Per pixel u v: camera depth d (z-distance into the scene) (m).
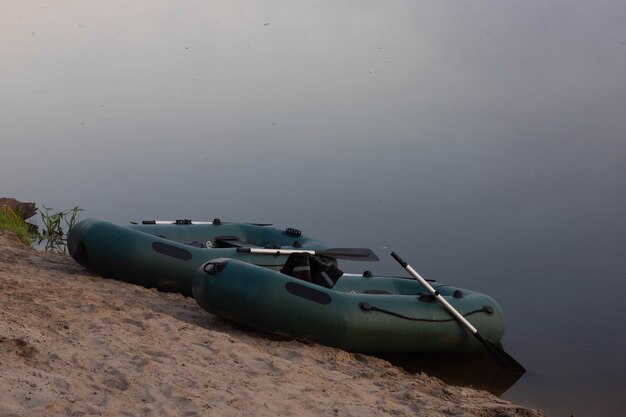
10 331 4.48
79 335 4.95
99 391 3.88
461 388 6.11
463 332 7.21
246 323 6.60
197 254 8.03
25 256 8.81
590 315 9.88
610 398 6.84
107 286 7.61
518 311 10.05
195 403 4.01
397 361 7.18
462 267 12.08
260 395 4.48
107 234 7.87
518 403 6.54
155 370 4.48
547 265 12.17
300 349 6.45
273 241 9.59
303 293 6.64
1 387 3.58
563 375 7.50
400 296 7.12
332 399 4.74
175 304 7.39
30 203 12.56
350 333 6.65
